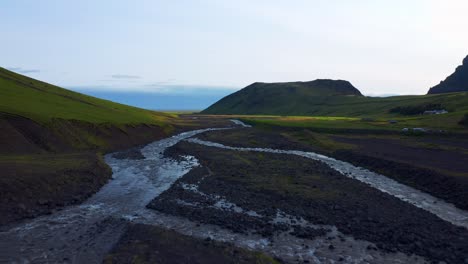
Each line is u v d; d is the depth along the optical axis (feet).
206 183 142.31
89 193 120.88
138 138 275.39
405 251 80.02
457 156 192.65
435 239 86.48
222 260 70.33
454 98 513.04
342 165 191.31
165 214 102.47
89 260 70.85
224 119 616.80
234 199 119.75
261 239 85.87
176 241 78.54
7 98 238.27
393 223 97.91
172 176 155.63
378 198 123.34
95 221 94.53
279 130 380.37
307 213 105.91
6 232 84.53
